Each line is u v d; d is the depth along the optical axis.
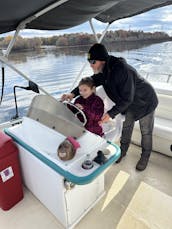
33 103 1.55
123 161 2.23
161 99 2.55
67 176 1.11
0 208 1.66
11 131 1.58
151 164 2.16
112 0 1.61
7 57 1.70
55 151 1.29
